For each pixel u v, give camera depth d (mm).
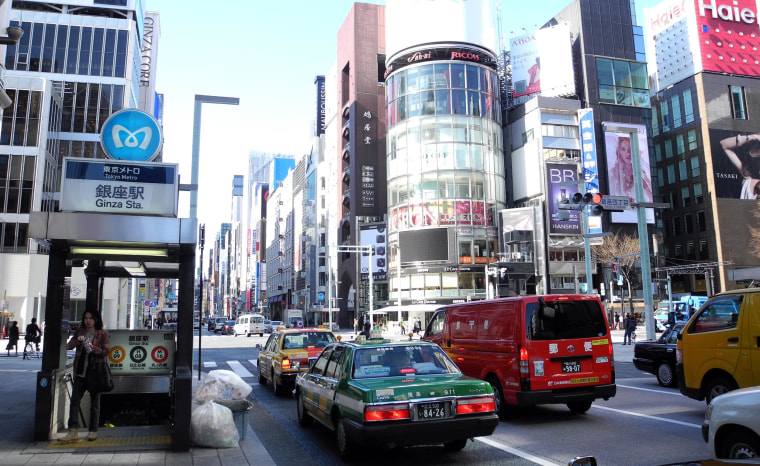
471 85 63094
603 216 66250
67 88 54344
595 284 65000
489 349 10117
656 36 85938
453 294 58719
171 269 10250
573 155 66875
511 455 7145
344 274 78188
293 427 9336
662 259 69750
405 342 7883
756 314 8312
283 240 124312
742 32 80000
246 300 173125
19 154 45688
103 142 8383
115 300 45562
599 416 9719
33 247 44688
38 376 7473
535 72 72875
